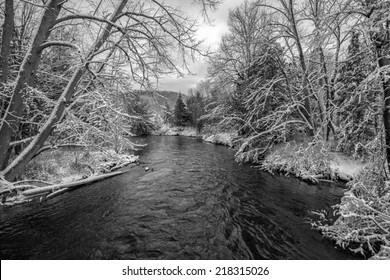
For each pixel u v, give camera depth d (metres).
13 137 7.34
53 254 5.20
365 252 4.76
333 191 8.89
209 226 6.45
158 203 8.28
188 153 20.50
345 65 6.77
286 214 7.02
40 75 7.09
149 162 16.28
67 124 6.02
